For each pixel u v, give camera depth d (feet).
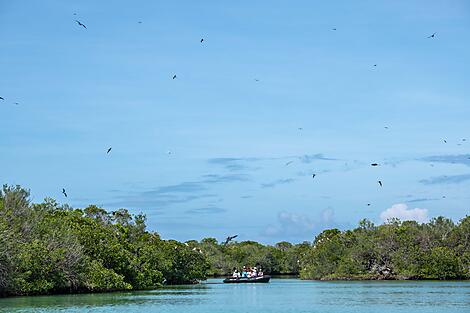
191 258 536.83
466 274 568.00
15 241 301.84
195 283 549.13
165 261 481.46
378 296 338.75
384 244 596.70
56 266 319.88
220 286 483.10
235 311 252.62
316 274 628.69
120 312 239.30
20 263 298.35
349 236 642.63
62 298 300.81
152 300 302.66
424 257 574.15
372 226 641.81
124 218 488.02
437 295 344.49
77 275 331.77
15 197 344.69
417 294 354.13
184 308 261.85
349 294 360.28
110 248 378.53
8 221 324.60
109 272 360.48
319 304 285.64
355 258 603.67
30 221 340.59
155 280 446.60
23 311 237.04
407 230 618.44
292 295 351.87
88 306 260.01
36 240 317.22
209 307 267.80
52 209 404.36
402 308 263.49
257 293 375.45
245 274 559.38
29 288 305.73
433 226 633.61
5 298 296.71
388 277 587.68
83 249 360.69
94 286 343.05
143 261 436.35
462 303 286.66
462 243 600.39
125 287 378.73
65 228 355.36
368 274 595.88
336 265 624.18
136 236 491.72
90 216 466.70
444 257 566.77
